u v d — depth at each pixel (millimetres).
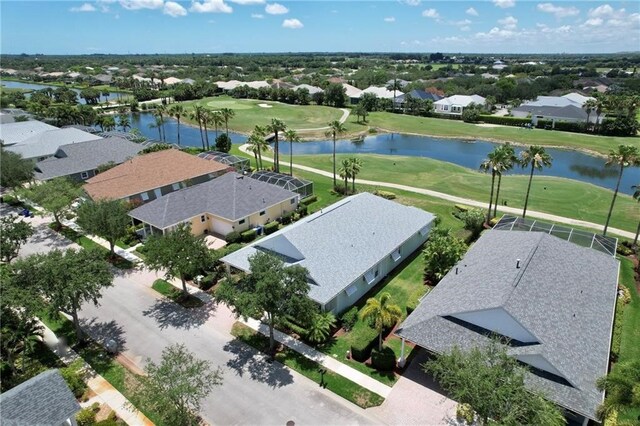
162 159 68625
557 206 61906
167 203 51812
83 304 38156
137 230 52344
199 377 25500
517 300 28266
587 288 32875
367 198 50000
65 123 117438
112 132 99875
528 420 20594
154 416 26172
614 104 120000
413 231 45750
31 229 44906
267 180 65125
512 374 22047
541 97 141875
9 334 28094
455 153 102312
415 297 36562
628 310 36781
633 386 20609
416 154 101875
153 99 191125
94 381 29219
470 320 29016
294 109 157875
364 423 25484
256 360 30953
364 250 40281
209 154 80062
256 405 26875
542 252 34969
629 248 47781
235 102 174250
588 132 116188
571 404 23219
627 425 20484
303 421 25672
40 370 30219
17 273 31266
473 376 21734
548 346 25922
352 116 145750
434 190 69688
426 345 28281
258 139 75312
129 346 32781
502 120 131125
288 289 29469
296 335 33719
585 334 27922
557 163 92625
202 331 34406
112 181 60406
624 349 31891
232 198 53656
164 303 38438
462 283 33688
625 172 85125
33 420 22172
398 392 27734
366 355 31078
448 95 171250
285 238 37844
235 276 39844
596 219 57156
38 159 78625
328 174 80125
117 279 42562
